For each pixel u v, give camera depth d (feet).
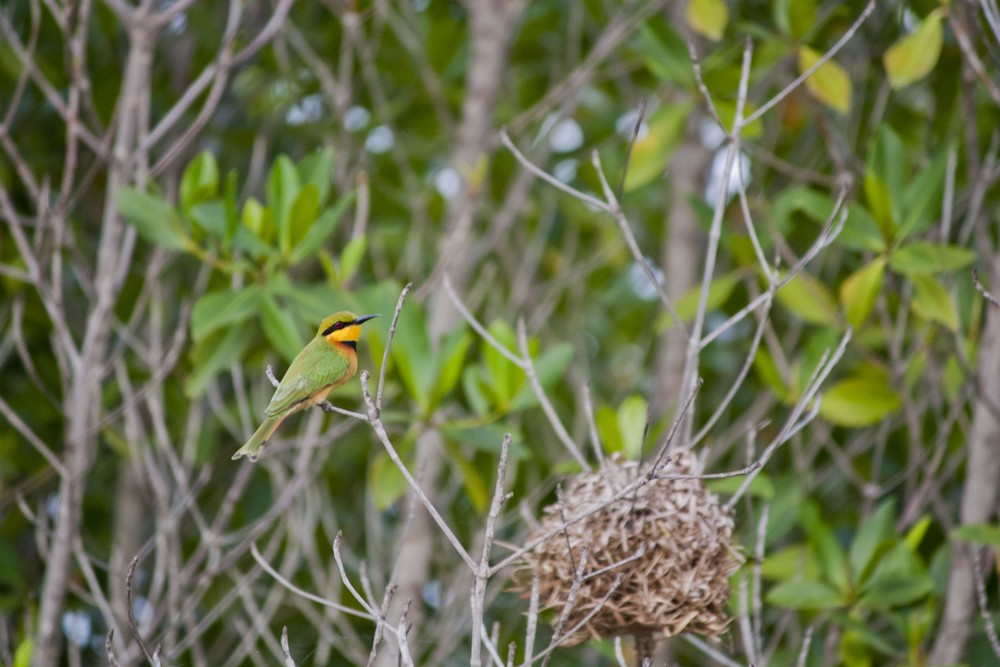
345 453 49.55
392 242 52.26
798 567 37.06
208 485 48.44
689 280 48.49
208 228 36.24
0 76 48.85
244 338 37.14
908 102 52.13
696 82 39.78
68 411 38.83
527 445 49.06
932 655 37.32
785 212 39.58
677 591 26.89
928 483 38.65
